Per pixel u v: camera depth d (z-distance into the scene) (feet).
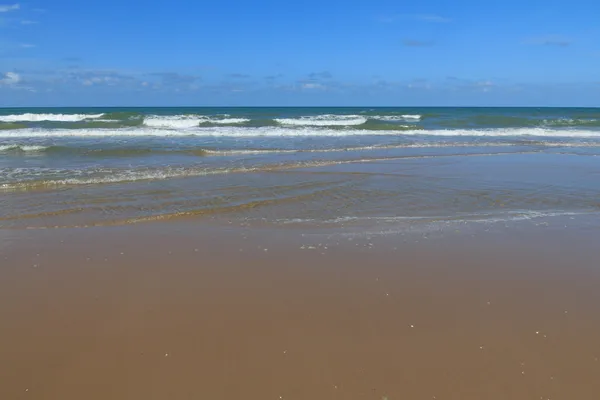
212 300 15.01
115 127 82.28
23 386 10.65
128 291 15.66
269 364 11.55
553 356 11.98
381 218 25.77
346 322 13.61
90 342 12.46
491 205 29.27
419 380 11.00
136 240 21.20
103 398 10.33
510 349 12.25
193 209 27.07
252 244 20.72
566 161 48.60
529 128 89.97
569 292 15.89
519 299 15.28
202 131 74.23
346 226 23.99
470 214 26.94
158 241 21.07
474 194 32.22
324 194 31.58
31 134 68.39
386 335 12.91
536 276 17.26
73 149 51.11
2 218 24.64
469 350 12.19
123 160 44.88
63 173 37.24
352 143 62.13
